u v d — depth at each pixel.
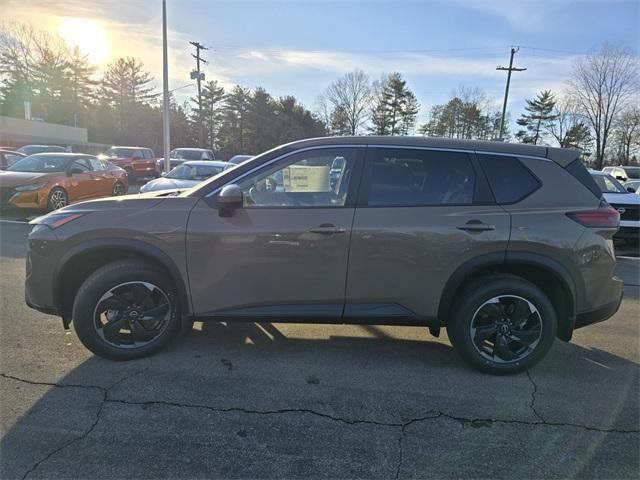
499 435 2.79
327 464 2.49
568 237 3.40
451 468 2.49
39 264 3.43
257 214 3.40
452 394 3.25
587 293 3.48
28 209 10.91
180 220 3.40
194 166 11.45
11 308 4.68
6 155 14.88
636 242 9.66
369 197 3.43
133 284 3.46
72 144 54.94
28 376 3.31
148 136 74.75
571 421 2.95
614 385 3.44
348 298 3.46
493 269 3.57
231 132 75.62
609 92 50.00
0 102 65.25
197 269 3.43
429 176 3.48
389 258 3.38
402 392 3.26
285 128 74.19
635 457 2.61
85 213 3.44
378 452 2.60
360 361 3.74
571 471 2.49
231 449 2.59
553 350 4.09
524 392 3.30
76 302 3.42
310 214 3.38
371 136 3.57
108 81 74.75
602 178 10.26
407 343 4.14
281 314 3.48
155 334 3.60
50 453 2.50
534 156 3.57
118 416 2.86
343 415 2.95
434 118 74.00
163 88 21.28
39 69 66.75
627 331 4.62
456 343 3.52
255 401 3.08
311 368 3.59
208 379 3.35
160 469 2.42
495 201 3.45
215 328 4.32
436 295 3.44
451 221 3.38
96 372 3.39
